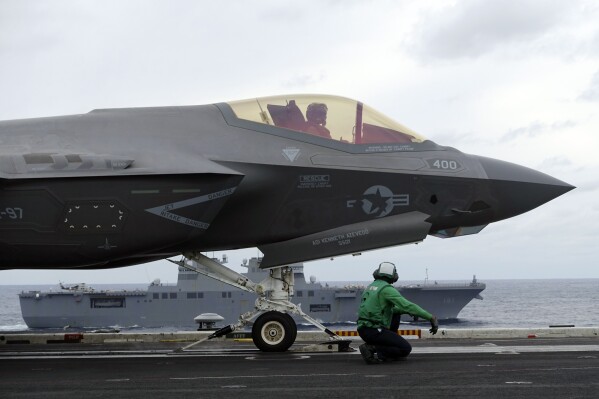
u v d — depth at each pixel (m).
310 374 9.54
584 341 14.83
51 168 12.36
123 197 12.45
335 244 13.60
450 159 14.09
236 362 11.26
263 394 7.93
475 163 14.18
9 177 12.11
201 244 13.74
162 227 12.59
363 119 14.31
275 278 13.90
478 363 10.61
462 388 8.23
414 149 14.13
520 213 14.24
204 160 13.15
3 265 12.87
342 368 10.18
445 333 15.63
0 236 12.29
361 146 13.98
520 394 7.80
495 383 8.59
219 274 14.16
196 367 10.60
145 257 14.27
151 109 14.02
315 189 13.60
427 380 8.87
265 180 13.41
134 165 12.70
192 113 13.97
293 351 13.20
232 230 13.65
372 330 10.76
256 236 13.66
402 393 7.91
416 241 13.62
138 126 13.58
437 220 13.82
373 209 13.70
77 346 15.07
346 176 13.64
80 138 13.32
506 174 14.14
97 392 8.22
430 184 13.81
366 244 13.58
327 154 13.76
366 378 9.09
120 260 14.09
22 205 12.26
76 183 12.34
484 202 13.93
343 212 13.66
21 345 15.44
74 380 9.27
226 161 13.27
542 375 9.25
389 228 13.59
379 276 11.08
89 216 12.38
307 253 13.65
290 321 13.21
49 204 12.30
